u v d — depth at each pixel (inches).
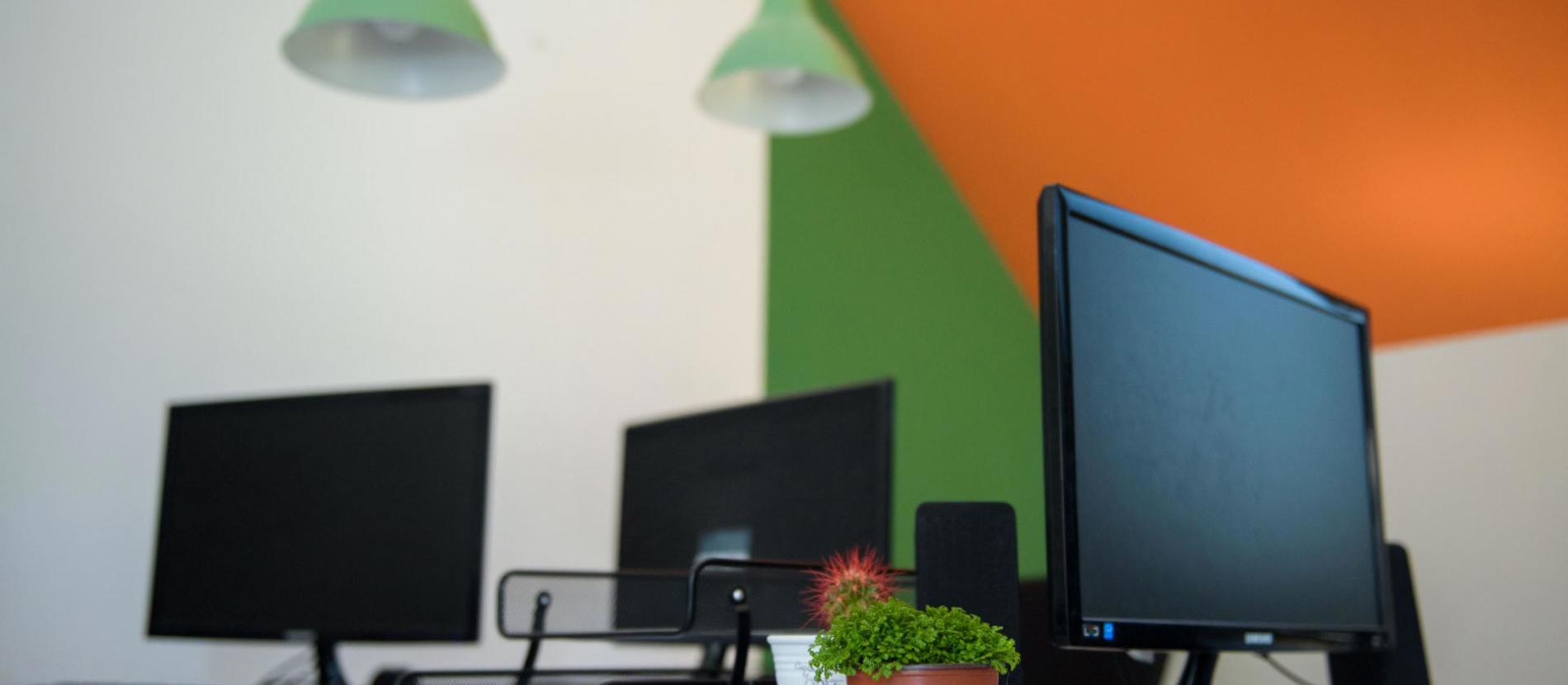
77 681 99.7
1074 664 62.6
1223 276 50.4
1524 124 69.2
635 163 128.9
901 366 117.0
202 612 86.5
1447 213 74.6
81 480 102.2
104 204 106.2
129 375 104.8
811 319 127.5
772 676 50.6
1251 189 86.6
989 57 105.1
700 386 128.0
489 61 92.1
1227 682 80.6
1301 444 53.1
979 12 104.6
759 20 101.0
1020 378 104.6
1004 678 40.2
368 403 85.0
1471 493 73.1
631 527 78.6
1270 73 82.0
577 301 123.5
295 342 111.1
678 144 131.6
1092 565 40.8
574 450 120.8
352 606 82.2
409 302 116.2
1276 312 53.2
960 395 110.3
